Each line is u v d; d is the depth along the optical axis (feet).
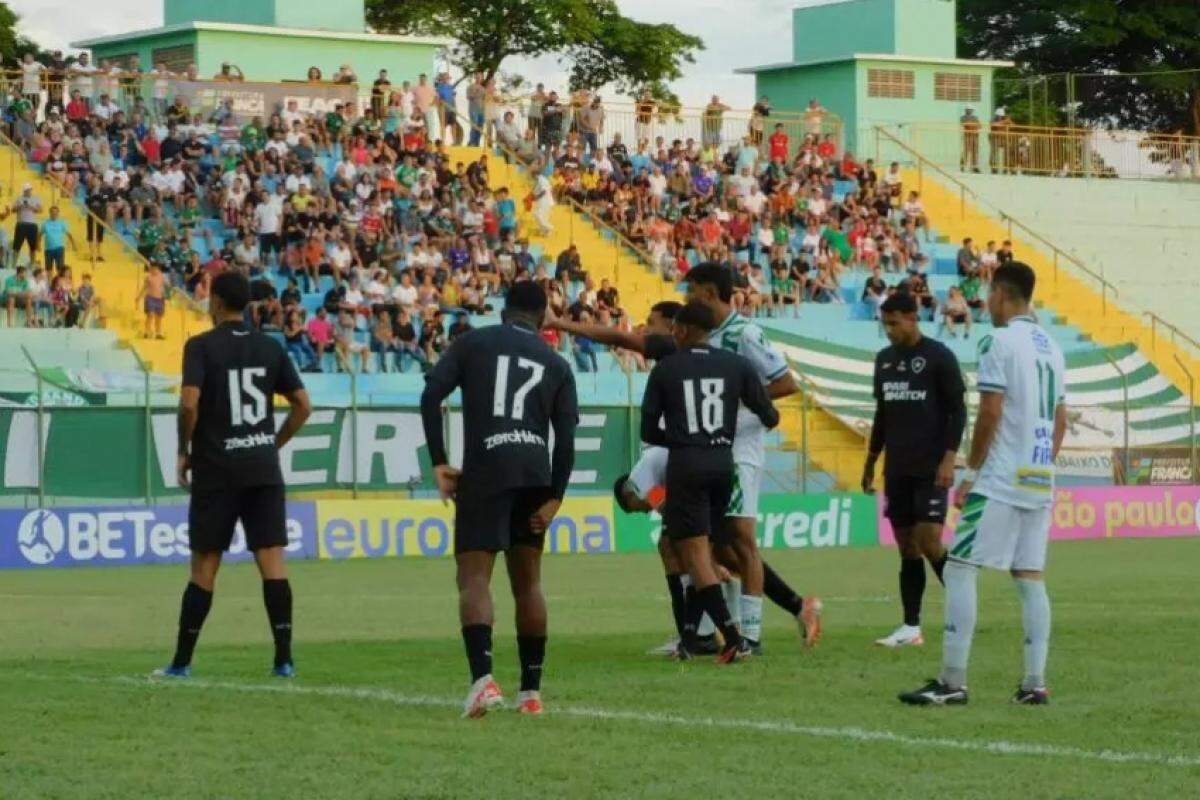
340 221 252.62
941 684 72.49
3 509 171.42
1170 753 61.31
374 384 229.45
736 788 55.01
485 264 260.21
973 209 336.49
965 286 295.69
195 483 79.97
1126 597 129.49
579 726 66.23
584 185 298.35
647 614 118.42
